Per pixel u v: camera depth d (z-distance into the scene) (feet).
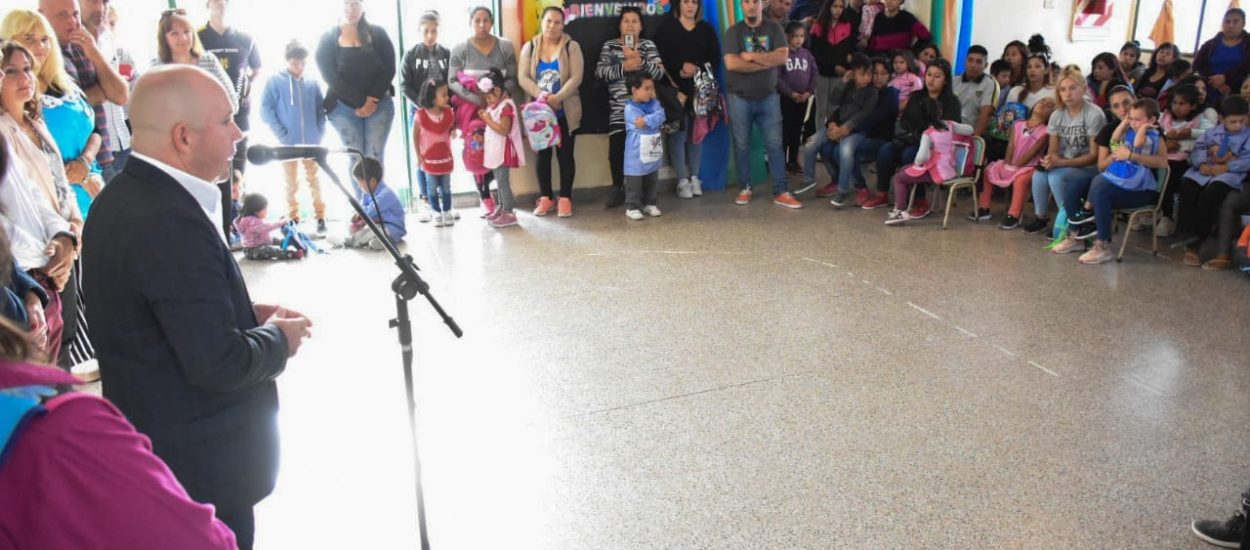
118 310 5.04
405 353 6.90
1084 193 16.80
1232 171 15.53
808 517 8.43
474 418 10.41
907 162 19.94
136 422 5.22
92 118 11.87
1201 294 14.56
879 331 13.02
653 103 19.42
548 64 19.40
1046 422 10.25
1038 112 18.25
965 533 8.17
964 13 23.88
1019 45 21.61
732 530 8.25
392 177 20.12
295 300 14.38
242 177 17.52
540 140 19.01
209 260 5.07
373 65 18.06
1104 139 16.61
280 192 18.66
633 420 10.36
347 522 8.37
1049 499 8.71
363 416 10.44
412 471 9.26
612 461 9.46
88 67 12.64
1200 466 9.29
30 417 2.87
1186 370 11.62
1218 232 16.26
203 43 16.60
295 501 8.70
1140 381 11.31
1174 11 26.86
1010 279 15.38
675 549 7.98
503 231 18.79
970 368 11.72
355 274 15.76
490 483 9.04
